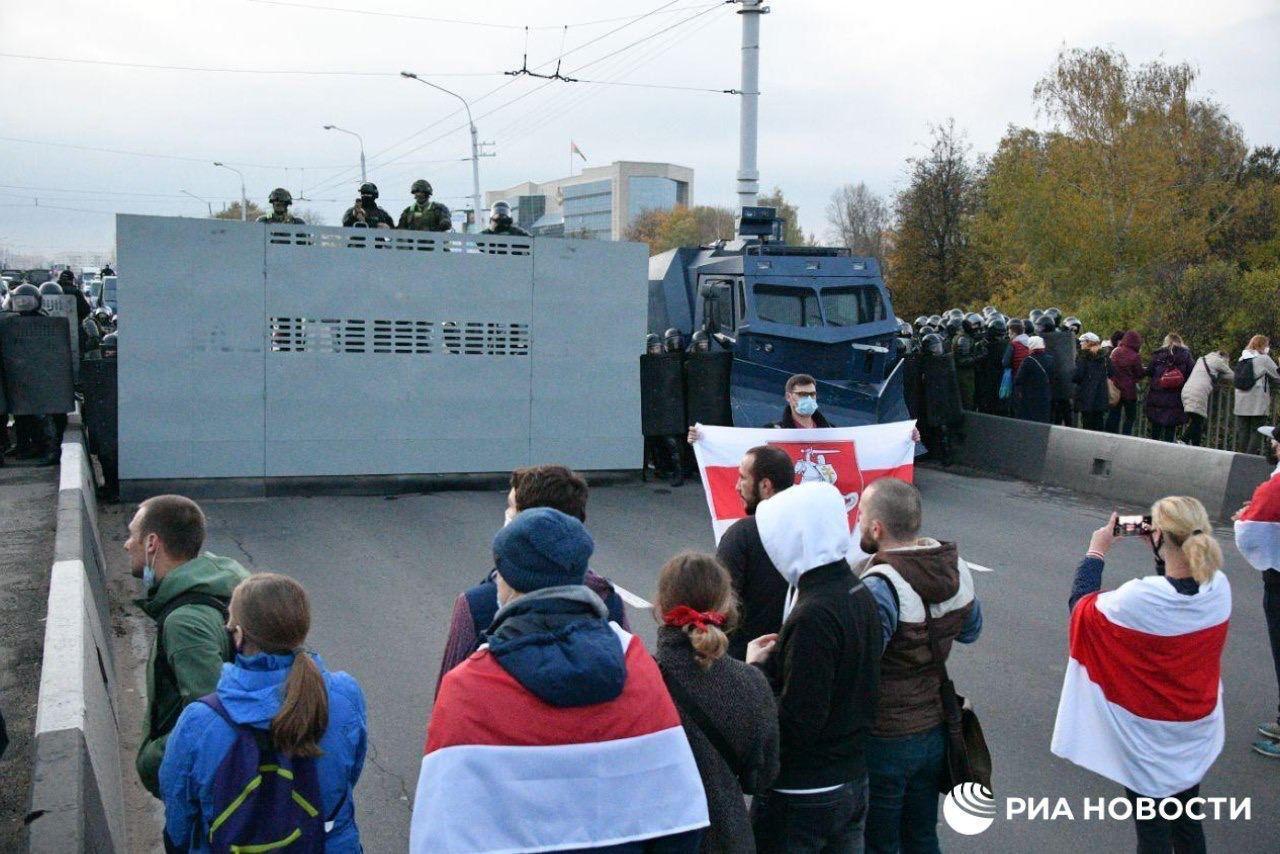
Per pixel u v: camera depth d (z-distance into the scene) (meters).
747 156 19.42
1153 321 24.25
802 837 3.42
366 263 12.91
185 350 12.30
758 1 19.14
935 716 3.79
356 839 3.08
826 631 3.33
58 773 3.45
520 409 13.73
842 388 14.25
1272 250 37.59
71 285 16.05
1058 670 7.34
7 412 12.02
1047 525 12.16
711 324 15.31
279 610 2.90
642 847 2.68
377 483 13.18
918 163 33.34
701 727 2.99
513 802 2.54
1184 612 4.09
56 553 6.58
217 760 2.80
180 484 12.42
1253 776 5.75
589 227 135.88
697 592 3.08
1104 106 38.44
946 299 32.78
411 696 6.70
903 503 3.80
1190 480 12.56
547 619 2.67
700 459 5.79
